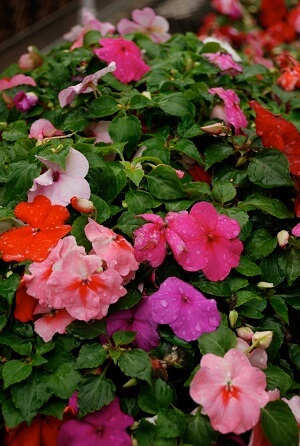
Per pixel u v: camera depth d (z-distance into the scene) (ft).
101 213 1.27
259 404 1.08
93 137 1.48
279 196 1.42
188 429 1.10
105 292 1.14
